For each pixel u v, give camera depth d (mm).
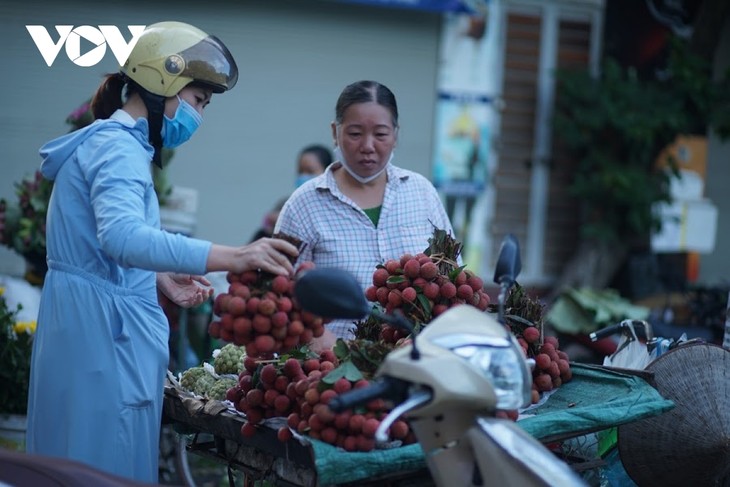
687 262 9586
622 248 9164
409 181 3936
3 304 4934
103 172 3037
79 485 2365
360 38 8195
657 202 8883
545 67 9281
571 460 3387
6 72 7363
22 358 4730
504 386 2420
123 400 3150
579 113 8875
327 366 2990
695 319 7176
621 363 4062
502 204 9297
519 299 3365
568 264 9297
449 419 2424
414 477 2758
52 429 3143
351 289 2443
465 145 9078
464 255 9203
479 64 9055
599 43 9398
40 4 7363
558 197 9469
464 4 8141
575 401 3305
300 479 2932
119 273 3193
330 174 3879
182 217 6129
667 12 9461
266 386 2969
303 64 8070
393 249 3840
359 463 2598
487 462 2402
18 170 7414
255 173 8039
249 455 3195
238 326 2773
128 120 3201
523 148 9305
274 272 2795
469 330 2441
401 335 3135
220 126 7922
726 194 9828
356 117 3709
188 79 3201
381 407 2713
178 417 3475
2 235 5605
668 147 9102
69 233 3152
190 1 7691
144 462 3240
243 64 7914
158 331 3309
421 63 8383
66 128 7480
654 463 3547
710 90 8836
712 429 3449
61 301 3146
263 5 7898
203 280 3635
